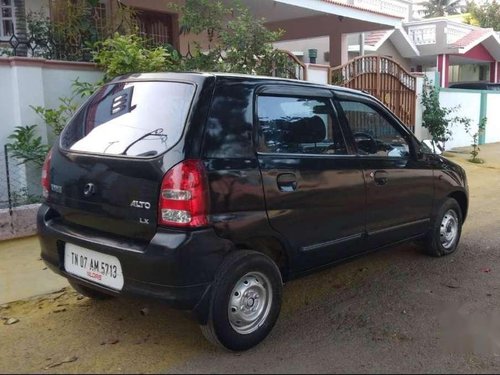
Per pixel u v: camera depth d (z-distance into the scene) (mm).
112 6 9578
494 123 17641
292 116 4156
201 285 3416
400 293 4867
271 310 3824
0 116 6766
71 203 3852
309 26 15391
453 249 6062
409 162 5195
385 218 4879
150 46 8781
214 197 3457
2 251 5781
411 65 22969
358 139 4703
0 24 9094
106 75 7203
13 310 4406
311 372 3438
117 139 3740
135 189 3477
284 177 3893
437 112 13953
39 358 3617
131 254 3424
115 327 4098
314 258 4227
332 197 4277
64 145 4070
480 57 22656
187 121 3500
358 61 11703
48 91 7117
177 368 3482
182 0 11859
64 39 8008
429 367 3535
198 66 8578
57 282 4992
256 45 9031
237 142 3682
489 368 3537
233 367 3492
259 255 3701
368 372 3453
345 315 4371
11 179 6828
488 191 10125
